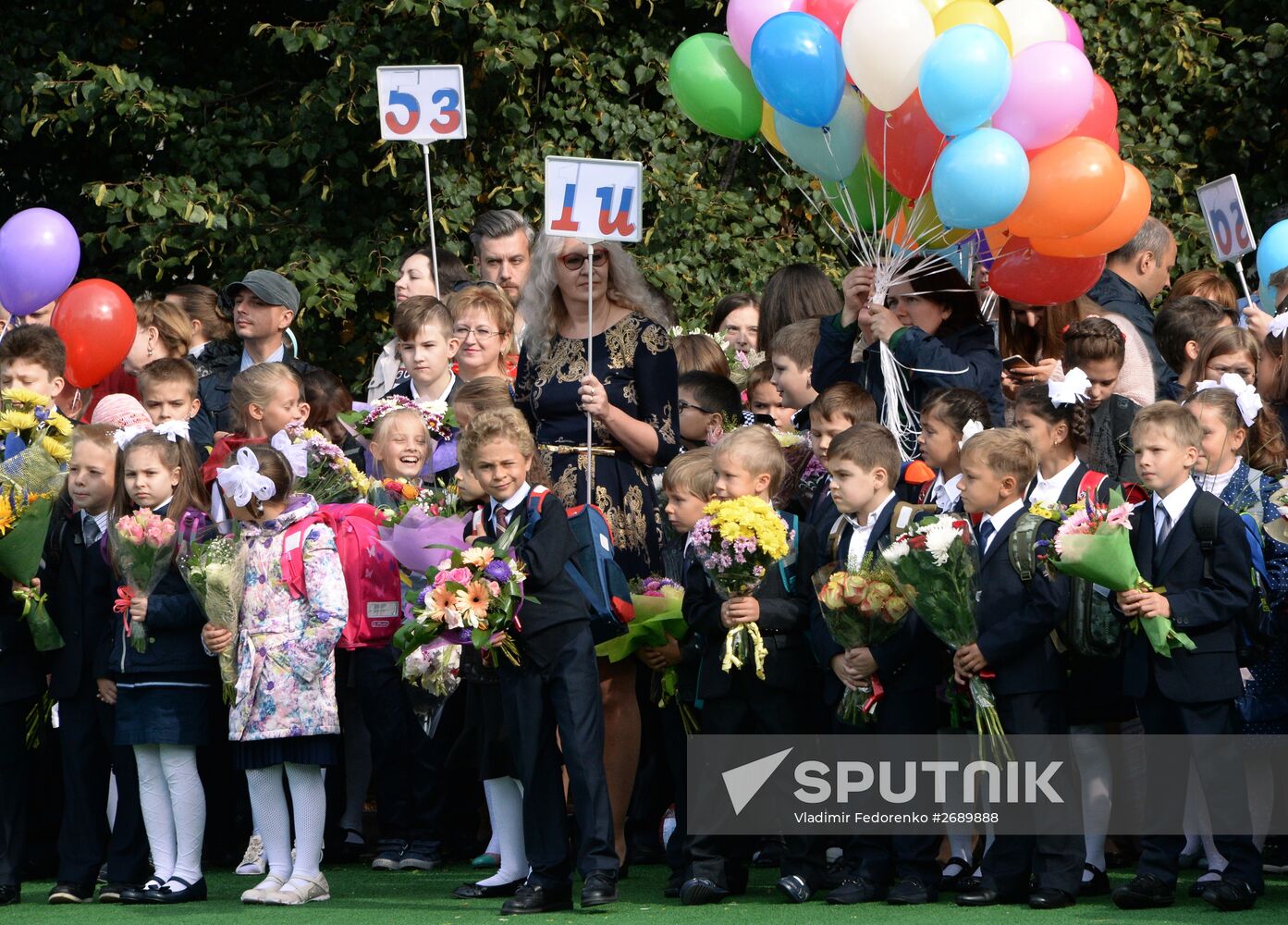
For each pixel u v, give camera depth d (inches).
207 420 1295.5
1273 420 1053.2
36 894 1047.6
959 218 977.5
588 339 1054.4
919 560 900.6
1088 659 948.6
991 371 1048.2
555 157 1046.4
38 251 1283.2
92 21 1876.2
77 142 1926.7
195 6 1945.1
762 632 956.6
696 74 1090.1
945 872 991.0
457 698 1129.4
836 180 1059.3
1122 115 1872.5
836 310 1219.2
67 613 1024.9
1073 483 978.1
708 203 1833.2
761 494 972.6
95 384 1270.9
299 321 1771.7
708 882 943.0
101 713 1023.0
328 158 1793.8
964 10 1014.4
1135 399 1134.4
